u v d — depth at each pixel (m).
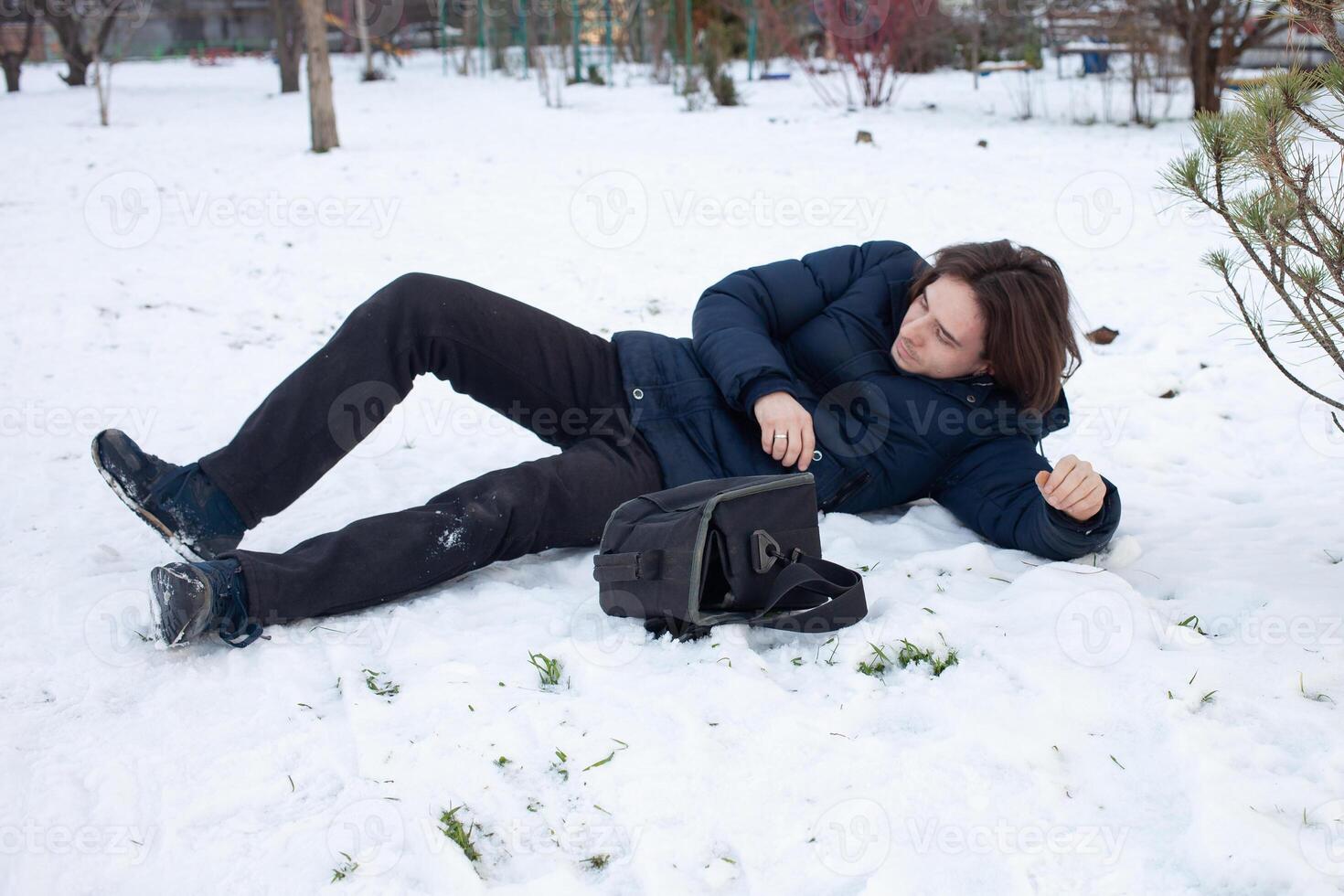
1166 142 8.91
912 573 2.25
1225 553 2.36
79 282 4.79
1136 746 1.62
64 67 23.05
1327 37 1.79
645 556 1.99
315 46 8.86
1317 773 1.53
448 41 25.14
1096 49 13.49
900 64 15.35
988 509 2.44
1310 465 2.99
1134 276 4.97
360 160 8.54
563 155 8.70
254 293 4.81
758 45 16.95
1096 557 2.30
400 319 2.22
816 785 1.57
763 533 2.01
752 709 1.74
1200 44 9.51
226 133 10.62
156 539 2.52
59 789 1.58
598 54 19.84
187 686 1.84
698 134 9.94
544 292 4.86
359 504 2.76
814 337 2.54
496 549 2.21
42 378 3.68
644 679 1.84
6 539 2.50
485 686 1.82
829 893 1.38
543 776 1.61
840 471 2.45
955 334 2.38
